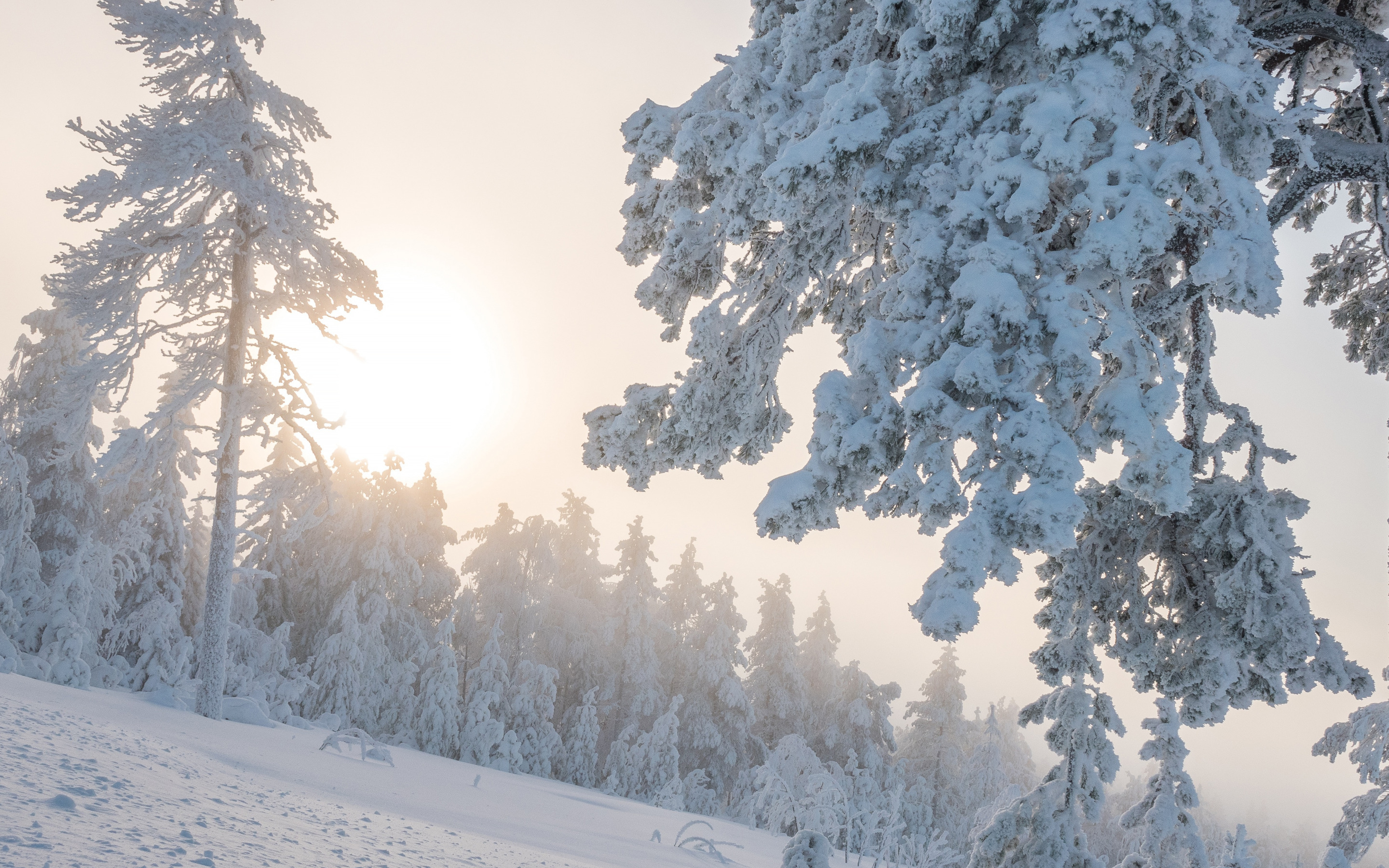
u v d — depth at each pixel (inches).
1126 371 203.6
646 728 1772.9
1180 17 201.9
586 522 2066.9
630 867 426.0
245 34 847.1
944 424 194.4
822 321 343.9
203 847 154.1
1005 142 206.5
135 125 757.9
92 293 764.0
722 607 1871.3
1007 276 200.7
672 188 312.5
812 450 226.8
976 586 174.6
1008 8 215.2
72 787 175.5
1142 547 272.5
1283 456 253.9
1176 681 261.1
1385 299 358.0
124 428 801.6
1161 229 193.5
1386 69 272.5
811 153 226.8
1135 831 282.5
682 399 303.6
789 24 274.1
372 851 224.5
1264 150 226.8
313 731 930.1
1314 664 236.7
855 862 762.2
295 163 881.5
